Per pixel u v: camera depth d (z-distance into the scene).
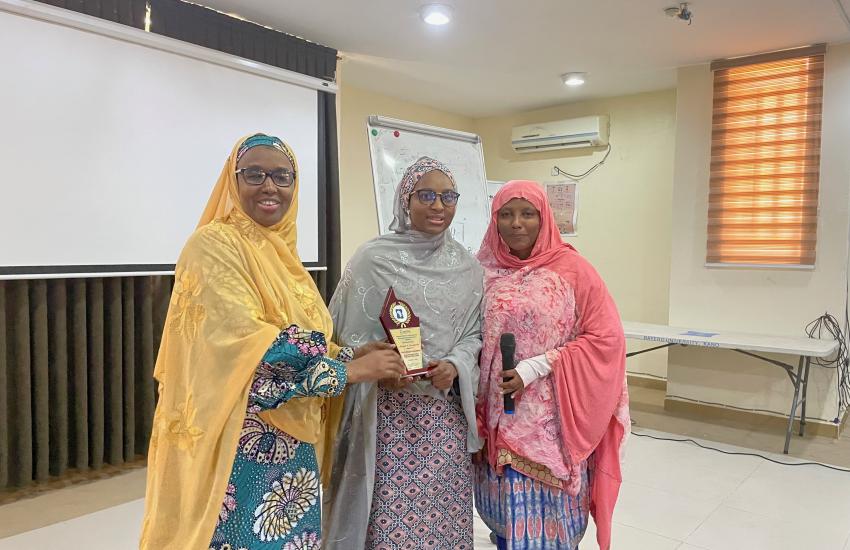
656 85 4.64
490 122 5.88
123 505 2.68
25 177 2.59
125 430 3.12
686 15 3.08
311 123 3.73
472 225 3.10
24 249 2.60
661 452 3.42
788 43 3.60
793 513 2.64
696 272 4.12
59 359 2.84
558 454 1.66
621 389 1.75
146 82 2.95
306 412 1.27
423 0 3.04
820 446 3.54
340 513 1.53
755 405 3.95
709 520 2.57
